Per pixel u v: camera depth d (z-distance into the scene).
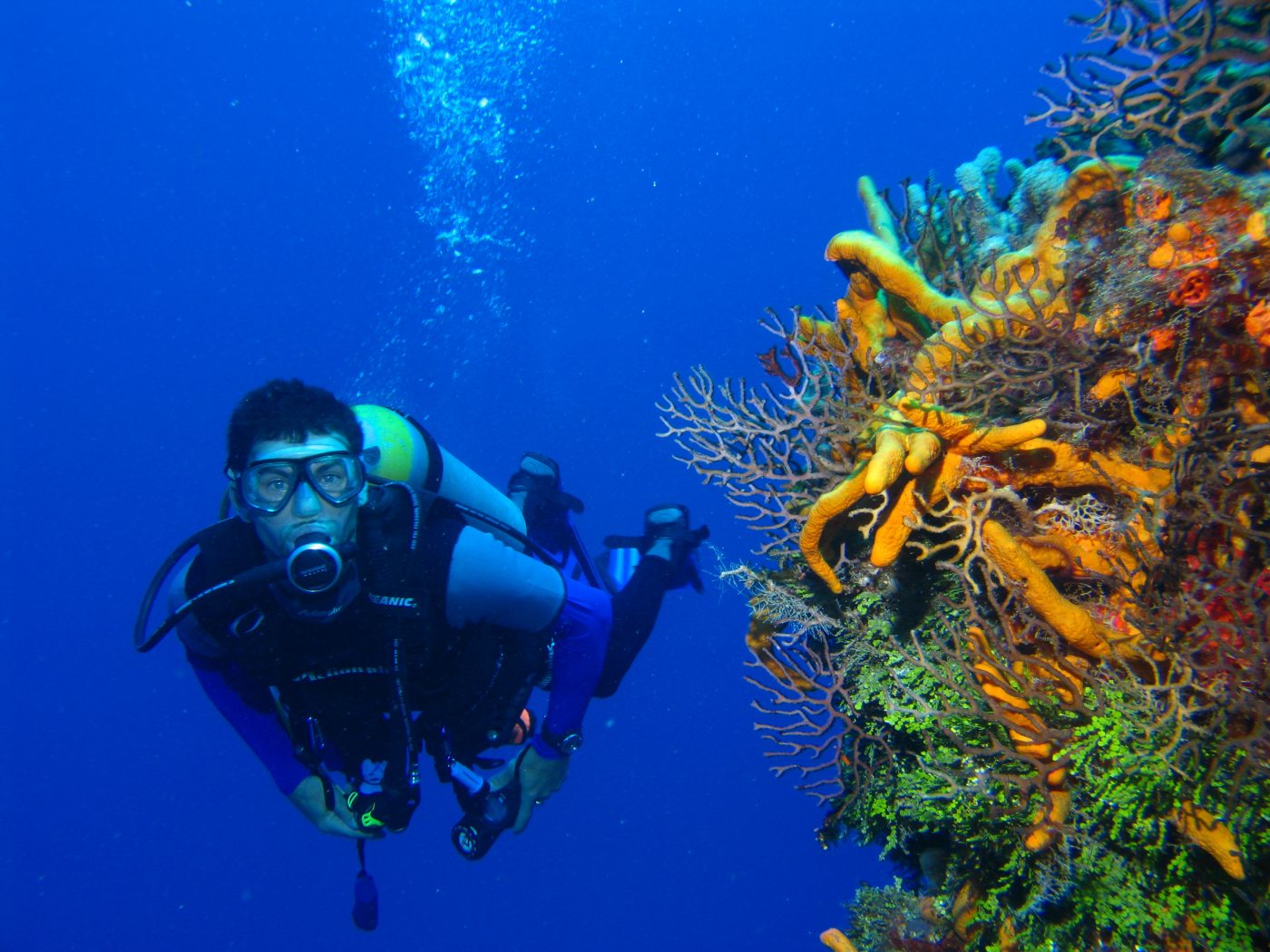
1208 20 1.75
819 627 2.35
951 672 1.92
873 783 2.28
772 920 28.81
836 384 2.11
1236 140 1.78
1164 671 1.71
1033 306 1.75
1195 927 1.72
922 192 2.54
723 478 2.40
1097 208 1.80
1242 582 1.55
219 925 30.83
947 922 2.51
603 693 4.01
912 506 1.88
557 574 2.81
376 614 2.34
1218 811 1.59
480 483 3.23
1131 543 1.67
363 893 2.79
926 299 1.92
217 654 2.55
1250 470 1.62
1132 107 1.96
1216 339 1.68
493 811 2.90
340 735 2.56
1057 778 1.71
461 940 29.12
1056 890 1.84
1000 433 1.75
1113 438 1.84
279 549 2.31
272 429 2.22
